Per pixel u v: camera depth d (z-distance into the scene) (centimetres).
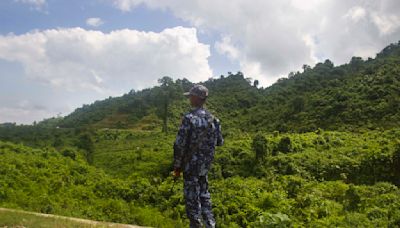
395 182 3384
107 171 4131
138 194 2742
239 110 8400
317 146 4347
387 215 1912
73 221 757
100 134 7300
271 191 2808
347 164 3572
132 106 9731
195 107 438
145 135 7025
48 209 1914
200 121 423
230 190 2673
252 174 3612
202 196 433
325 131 5225
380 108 5597
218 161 3806
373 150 3750
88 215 2005
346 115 5728
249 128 6825
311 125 5781
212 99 9150
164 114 7400
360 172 3500
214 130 437
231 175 3634
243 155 3903
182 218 2247
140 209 2248
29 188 2422
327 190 2830
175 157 421
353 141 4438
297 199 2511
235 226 2062
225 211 2256
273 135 4972
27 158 3244
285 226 498
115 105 10569
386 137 4466
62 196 2431
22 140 6341
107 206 2181
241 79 11012
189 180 423
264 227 495
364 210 2191
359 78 7106
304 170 3562
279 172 3603
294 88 8331
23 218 736
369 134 4819
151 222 2039
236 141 4569
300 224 1931
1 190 2086
